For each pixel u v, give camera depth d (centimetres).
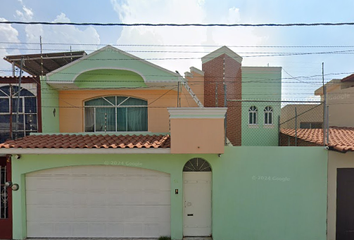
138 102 841
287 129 1111
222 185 609
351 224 599
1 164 628
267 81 1139
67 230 627
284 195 605
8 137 729
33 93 723
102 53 746
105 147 559
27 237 625
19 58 873
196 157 612
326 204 601
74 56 943
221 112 554
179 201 614
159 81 741
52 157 620
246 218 609
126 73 780
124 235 627
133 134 724
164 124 824
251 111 1139
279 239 604
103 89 802
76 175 631
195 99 717
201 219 628
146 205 630
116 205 630
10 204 617
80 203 630
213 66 1091
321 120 1208
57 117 804
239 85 1130
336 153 597
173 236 613
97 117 835
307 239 602
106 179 631
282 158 605
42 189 628
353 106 995
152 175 631
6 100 729
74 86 768
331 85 1130
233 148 609
